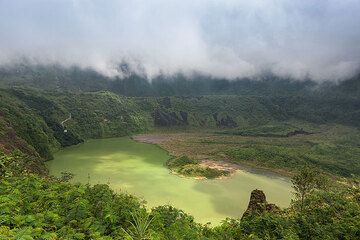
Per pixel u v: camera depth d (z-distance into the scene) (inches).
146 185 3966.5
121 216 1187.9
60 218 1053.8
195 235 1299.2
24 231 795.4
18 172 1824.6
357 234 1462.8
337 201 1937.7
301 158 6018.7
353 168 5733.3
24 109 6717.5
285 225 1560.0
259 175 4896.7
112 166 4968.0
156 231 1215.6
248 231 1544.0
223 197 3631.9
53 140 6505.9
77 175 4306.1
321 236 1461.6
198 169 4707.2
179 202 3376.0
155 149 6953.7
